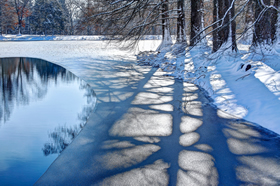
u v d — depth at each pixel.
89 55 22.50
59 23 61.91
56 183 3.39
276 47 11.92
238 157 3.93
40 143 4.74
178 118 5.82
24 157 4.19
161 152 4.14
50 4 63.31
